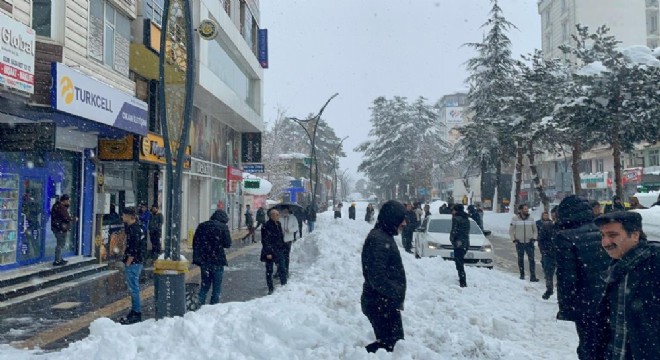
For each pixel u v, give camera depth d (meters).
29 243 13.08
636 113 23.42
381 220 5.63
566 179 25.36
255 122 35.41
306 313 6.78
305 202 73.50
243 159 38.44
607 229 3.31
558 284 4.79
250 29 34.41
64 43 12.09
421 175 64.94
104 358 5.20
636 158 47.22
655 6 57.91
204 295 9.16
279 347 5.64
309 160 36.44
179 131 8.15
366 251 5.57
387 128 69.44
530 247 13.35
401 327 5.68
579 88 24.84
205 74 22.20
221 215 9.38
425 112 67.12
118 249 17.47
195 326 5.87
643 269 3.10
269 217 11.48
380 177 68.75
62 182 14.52
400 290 5.51
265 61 37.88
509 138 35.44
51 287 11.77
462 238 11.29
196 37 21.22
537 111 32.31
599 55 26.61
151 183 20.52
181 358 5.36
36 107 11.14
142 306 9.81
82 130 14.54
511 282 12.34
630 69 23.12
